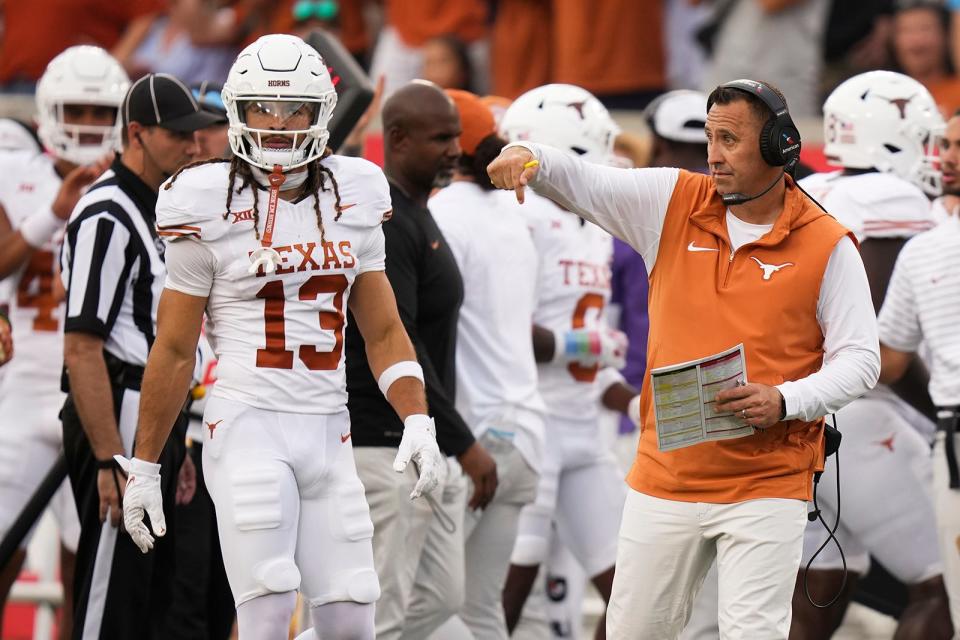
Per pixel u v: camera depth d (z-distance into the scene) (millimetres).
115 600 17766
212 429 14758
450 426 18219
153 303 18078
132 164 18141
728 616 14914
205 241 14445
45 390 21469
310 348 14758
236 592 14648
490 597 20016
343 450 15133
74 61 21391
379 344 15391
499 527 19844
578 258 21391
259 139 14398
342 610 14852
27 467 21328
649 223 15539
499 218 19953
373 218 15023
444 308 18500
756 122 14789
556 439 21438
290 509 14656
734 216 15281
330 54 20406
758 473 14984
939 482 18859
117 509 17438
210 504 19750
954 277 18797
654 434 15500
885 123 21266
